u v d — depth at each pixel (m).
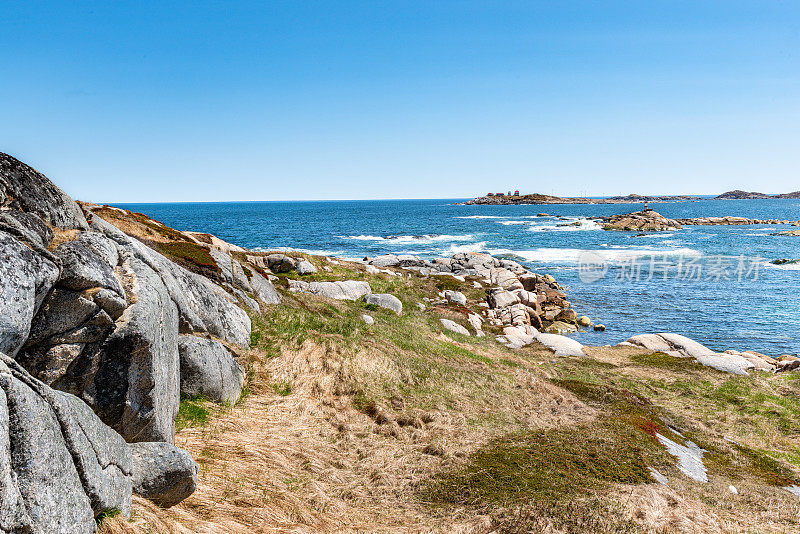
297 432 9.63
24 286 4.72
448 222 128.25
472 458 9.71
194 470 6.22
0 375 3.79
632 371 20.38
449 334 22.50
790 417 15.14
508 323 30.03
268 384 11.34
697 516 8.09
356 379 12.80
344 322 17.66
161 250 15.66
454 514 7.74
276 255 28.45
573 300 39.72
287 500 7.36
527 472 9.19
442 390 13.52
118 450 5.31
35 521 3.61
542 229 98.75
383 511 7.77
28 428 3.80
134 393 6.05
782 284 42.53
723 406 16.05
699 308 36.50
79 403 4.83
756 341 29.19
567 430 11.87
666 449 11.32
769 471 11.22
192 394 9.02
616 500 8.16
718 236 72.19
